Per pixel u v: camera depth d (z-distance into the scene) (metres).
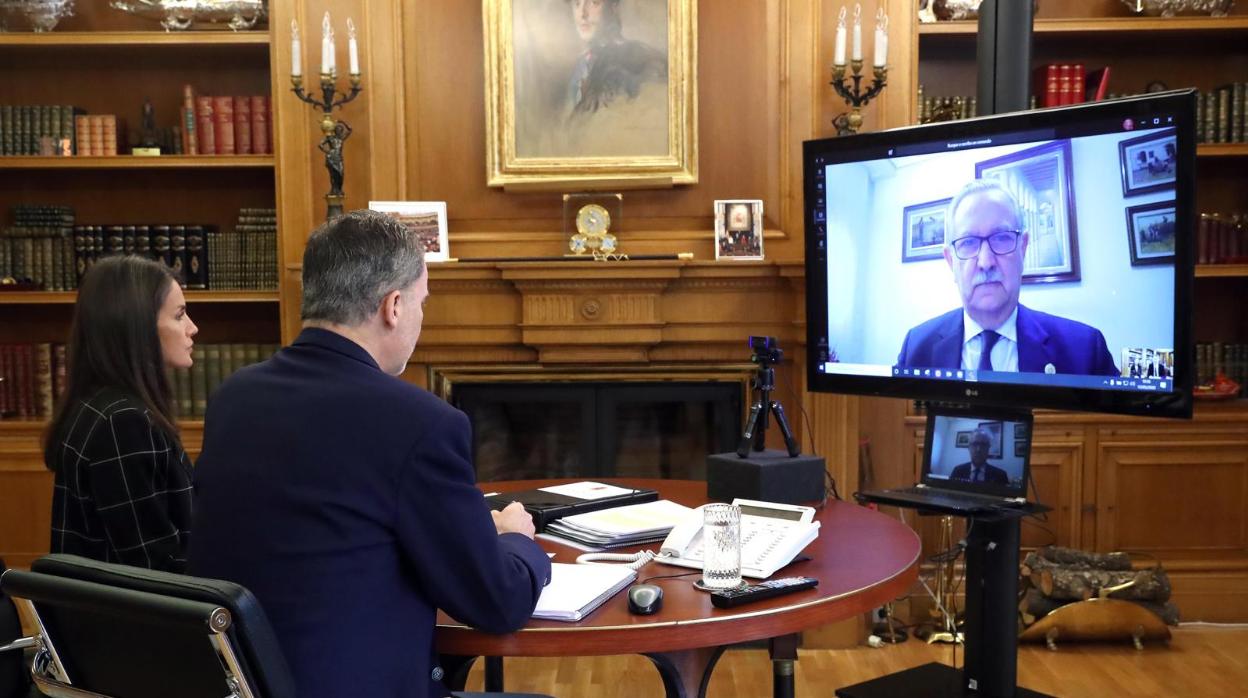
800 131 4.03
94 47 4.27
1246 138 4.16
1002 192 2.73
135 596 1.32
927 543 4.12
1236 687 3.47
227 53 4.42
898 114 3.96
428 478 1.49
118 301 2.17
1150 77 4.46
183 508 2.15
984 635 2.86
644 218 4.14
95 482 2.08
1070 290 2.61
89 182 4.56
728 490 2.62
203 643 1.33
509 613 1.56
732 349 3.98
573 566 1.96
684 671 1.78
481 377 4.02
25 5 4.16
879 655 3.84
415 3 4.10
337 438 1.48
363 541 1.47
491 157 4.07
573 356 3.96
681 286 3.92
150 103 4.52
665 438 4.10
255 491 1.48
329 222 1.64
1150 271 2.45
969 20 4.11
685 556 2.04
